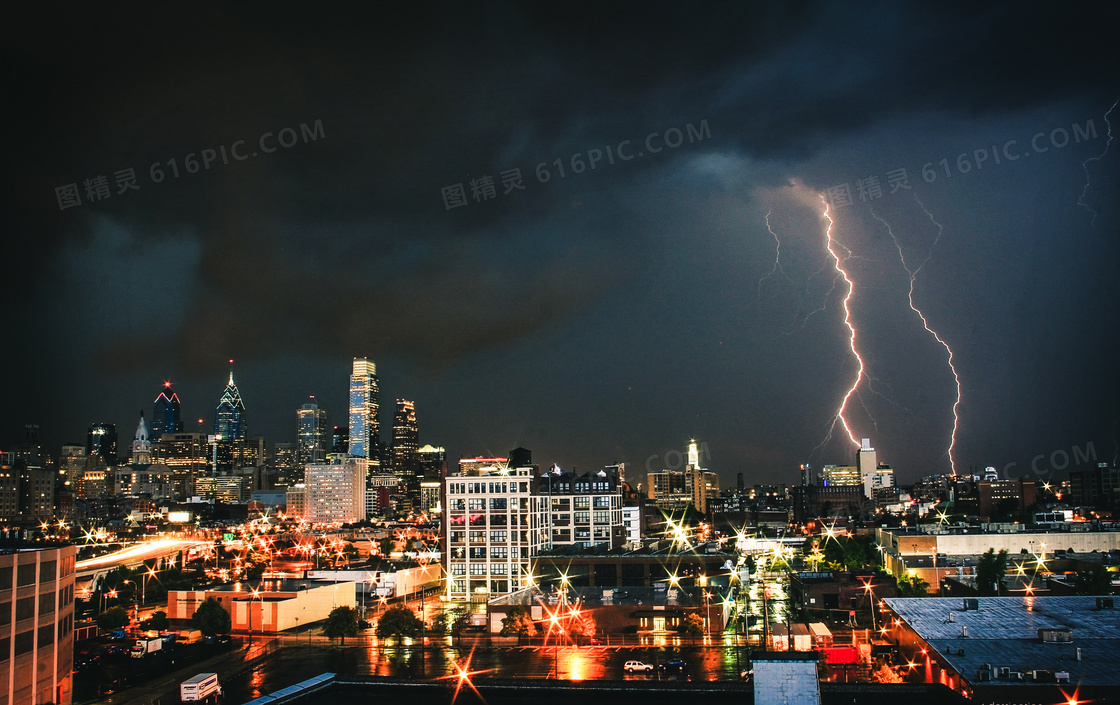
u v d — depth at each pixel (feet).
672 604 568.41
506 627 556.92
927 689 250.98
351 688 257.55
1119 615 424.87
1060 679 305.94
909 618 424.05
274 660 517.14
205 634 599.98
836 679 395.96
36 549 375.04
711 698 246.47
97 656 537.65
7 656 343.05
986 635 381.60
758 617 617.21
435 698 252.42
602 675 436.76
